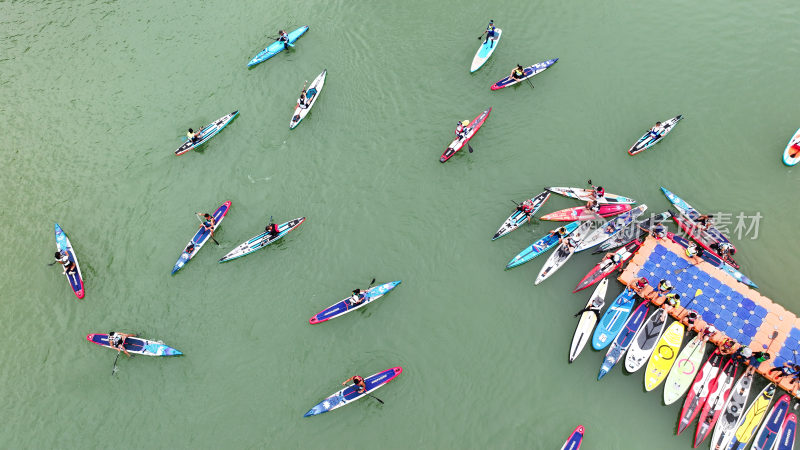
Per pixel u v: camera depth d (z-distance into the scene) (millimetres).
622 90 37312
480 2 42469
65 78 41875
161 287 31719
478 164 34844
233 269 32094
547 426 26422
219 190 35469
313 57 41062
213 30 43656
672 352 27453
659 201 32750
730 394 26141
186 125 38531
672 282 28984
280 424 27406
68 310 31219
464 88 38250
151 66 41938
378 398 27594
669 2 41375
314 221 33656
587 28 40438
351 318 29984
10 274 32719
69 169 37188
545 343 28562
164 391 28531
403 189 34406
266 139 37344
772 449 24703
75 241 33781
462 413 27078
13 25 45344
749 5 40562
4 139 38906
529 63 38938
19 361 29734
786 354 26453
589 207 32031
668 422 26000
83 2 46438
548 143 35438
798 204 32156
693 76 37625
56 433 27859
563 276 30250
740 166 33750
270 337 29812
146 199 35438
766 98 36250
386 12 42875
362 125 37344
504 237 31891
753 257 30234
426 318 29781
